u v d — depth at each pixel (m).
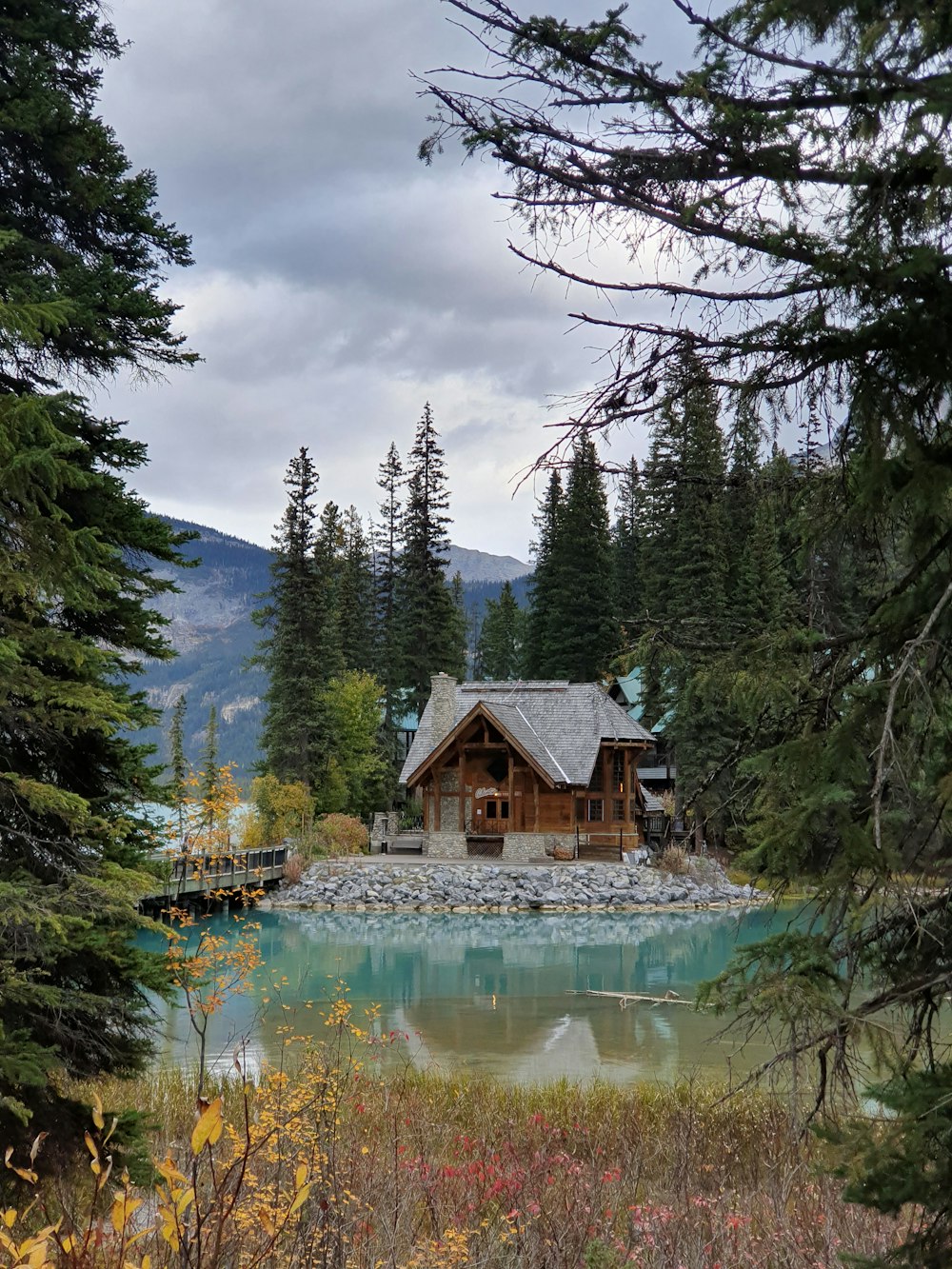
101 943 7.57
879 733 3.47
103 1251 2.95
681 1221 6.40
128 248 9.61
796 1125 3.67
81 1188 6.76
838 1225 6.06
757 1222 6.57
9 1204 6.29
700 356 3.67
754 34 3.16
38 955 7.33
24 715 7.54
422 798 54.84
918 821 3.40
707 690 4.19
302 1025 17.02
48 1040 7.65
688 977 23.84
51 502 7.79
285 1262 4.27
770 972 3.68
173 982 8.19
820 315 3.35
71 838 8.12
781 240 3.30
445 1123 9.89
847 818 3.45
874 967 3.77
